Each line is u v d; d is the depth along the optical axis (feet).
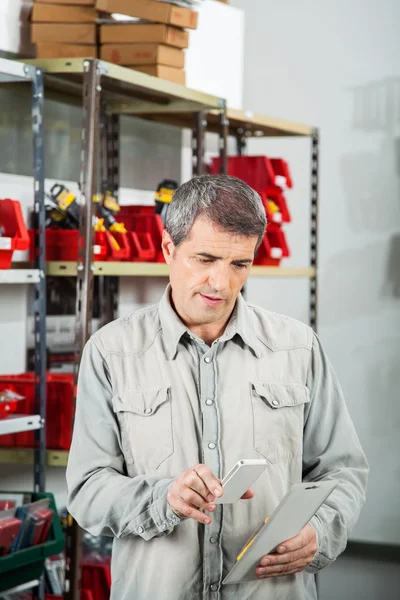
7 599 9.47
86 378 5.97
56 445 9.68
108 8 10.05
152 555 5.68
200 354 5.95
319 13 17.12
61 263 9.43
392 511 16.97
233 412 5.84
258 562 5.42
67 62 9.21
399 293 16.84
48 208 10.23
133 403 5.81
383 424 16.98
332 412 6.18
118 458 5.93
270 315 6.28
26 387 9.50
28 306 10.94
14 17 10.42
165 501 5.33
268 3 17.43
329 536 5.81
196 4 10.45
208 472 5.01
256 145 17.84
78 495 5.79
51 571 9.98
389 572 15.83
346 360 17.24
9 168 10.52
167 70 10.46
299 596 5.91
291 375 6.04
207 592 5.66
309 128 14.57
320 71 17.19
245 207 5.45
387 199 16.87
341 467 6.16
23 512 8.69
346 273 17.20
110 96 11.21
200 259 5.50
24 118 10.77
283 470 5.90
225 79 14.05
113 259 9.99
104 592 10.26
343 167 17.15
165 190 11.44
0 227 9.02
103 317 12.54
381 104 16.85
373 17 16.80
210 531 5.66
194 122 12.07
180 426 5.78
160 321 6.04
